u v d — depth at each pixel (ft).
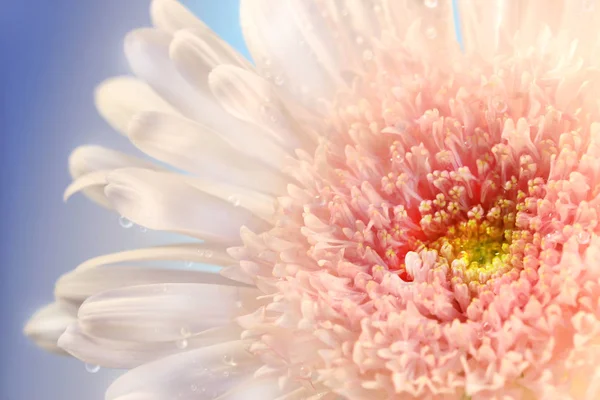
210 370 0.46
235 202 0.48
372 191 0.47
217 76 0.48
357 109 0.48
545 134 0.46
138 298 0.47
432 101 0.48
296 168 0.47
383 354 0.43
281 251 0.46
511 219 0.47
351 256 0.47
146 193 0.47
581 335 0.42
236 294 0.47
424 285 0.45
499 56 0.47
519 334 0.43
